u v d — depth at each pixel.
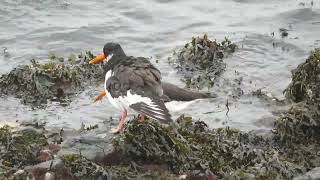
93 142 11.63
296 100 14.45
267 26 19.14
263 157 11.94
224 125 13.62
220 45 17.55
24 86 15.18
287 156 12.24
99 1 20.48
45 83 15.20
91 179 10.80
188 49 17.17
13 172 11.03
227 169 11.55
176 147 11.59
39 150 11.66
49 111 14.37
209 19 19.69
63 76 15.48
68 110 14.44
